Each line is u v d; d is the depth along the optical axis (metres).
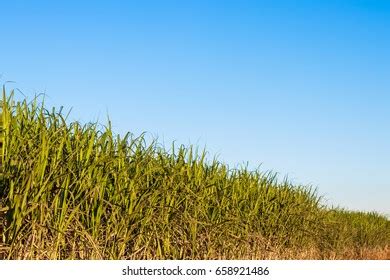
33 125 4.65
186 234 6.09
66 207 4.43
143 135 5.59
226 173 7.87
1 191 4.23
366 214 19.38
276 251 8.11
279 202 9.09
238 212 7.55
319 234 10.36
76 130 4.96
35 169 4.29
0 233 4.23
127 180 5.29
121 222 5.00
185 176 6.44
